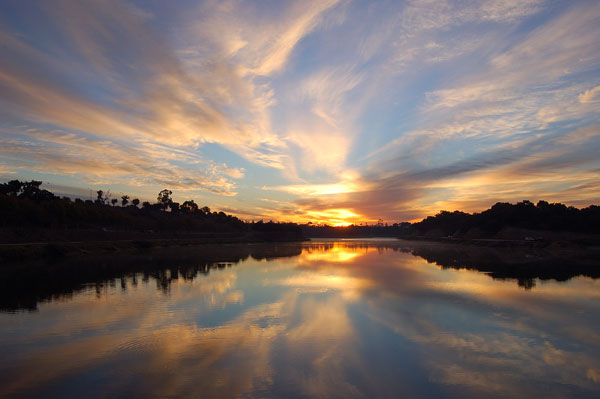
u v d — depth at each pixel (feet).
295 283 107.24
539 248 255.29
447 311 71.00
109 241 266.77
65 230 254.68
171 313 69.97
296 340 53.42
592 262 168.76
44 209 263.49
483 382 39.78
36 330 59.47
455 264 165.78
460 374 41.78
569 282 108.17
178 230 440.04
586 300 81.35
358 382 39.63
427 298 83.76
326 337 54.80
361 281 111.34
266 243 481.46
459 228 507.71
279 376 41.06
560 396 36.83
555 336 55.42
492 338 54.44
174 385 38.93
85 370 43.04
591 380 40.37
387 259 200.13
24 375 41.78
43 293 91.35
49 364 44.96
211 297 85.51
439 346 50.93
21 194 343.87
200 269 145.59
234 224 608.19
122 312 71.00
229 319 65.26
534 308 73.51
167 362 45.29
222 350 49.34
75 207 295.48
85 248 223.92
